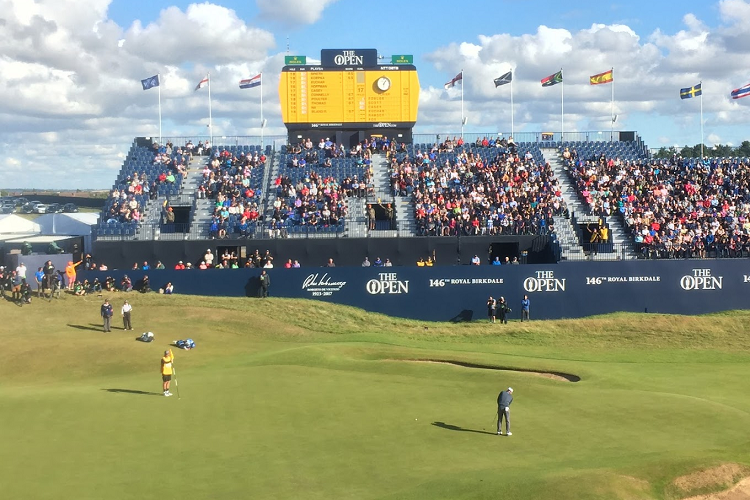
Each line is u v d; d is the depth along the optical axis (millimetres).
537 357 44688
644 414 28688
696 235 60062
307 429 26391
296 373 36406
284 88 70750
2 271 53219
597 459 22875
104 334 45969
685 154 104125
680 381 37719
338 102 70875
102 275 55344
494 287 55219
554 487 19906
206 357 42688
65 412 28516
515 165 68375
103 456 23281
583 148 73688
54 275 52594
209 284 55438
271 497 19906
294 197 63750
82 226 74500
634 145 74750
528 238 59656
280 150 71875
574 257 58688
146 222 61969
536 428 26734
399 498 19672
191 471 21922
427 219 60906
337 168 68438
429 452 23812
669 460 22203
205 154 71812
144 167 69062
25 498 19734
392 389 32969
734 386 36500
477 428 26688
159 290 55156
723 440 25266
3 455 23312
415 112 71062
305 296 55406
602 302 55406
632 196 64375
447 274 55250
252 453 23656
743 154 92500
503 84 74875
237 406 29531
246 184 66000
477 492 19906
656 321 51844
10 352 41250
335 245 59062
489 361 41062
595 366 41500
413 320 54625
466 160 69375
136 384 34062
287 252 59000
